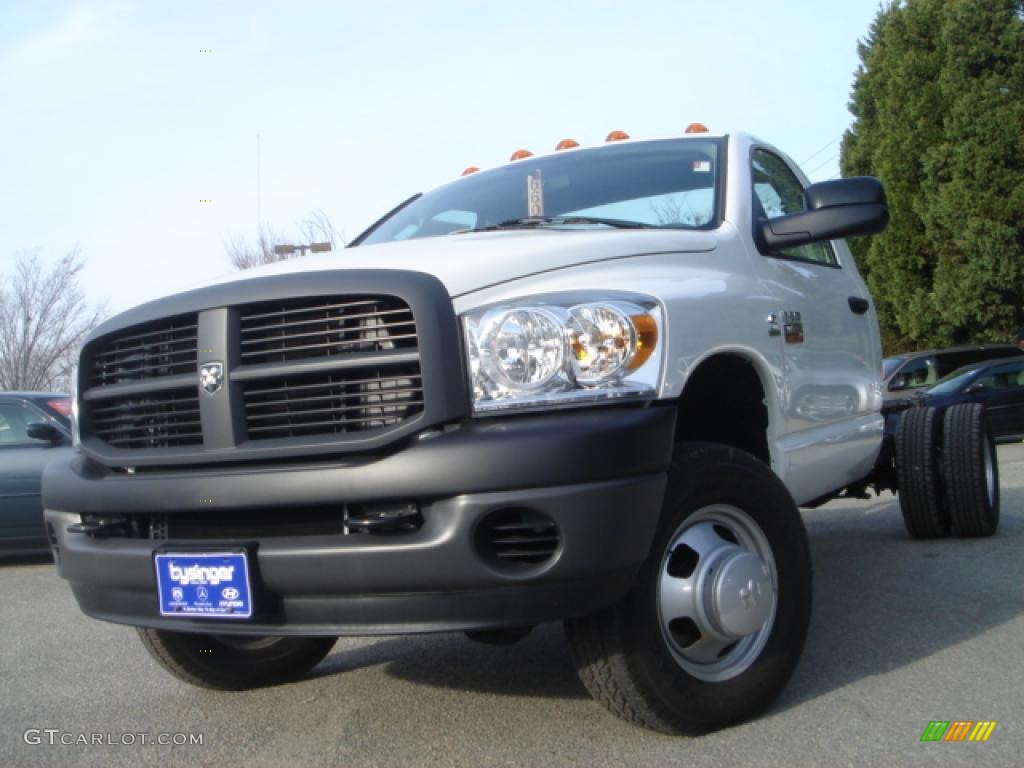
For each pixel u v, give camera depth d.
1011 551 5.88
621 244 3.41
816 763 2.97
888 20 29.02
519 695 3.76
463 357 2.95
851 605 4.84
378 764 3.16
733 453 3.36
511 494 2.78
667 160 4.46
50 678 4.44
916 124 27.22
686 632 3.28
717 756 3.04
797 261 4.44
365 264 3.20
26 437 8.62
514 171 4.86
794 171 5.18
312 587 2.92
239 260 24.83
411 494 2.81
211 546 3.03
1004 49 25.33
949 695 3.52
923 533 6.36
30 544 8.45
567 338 2.95
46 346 24.70
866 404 4.95
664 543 3.11
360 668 4.33
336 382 3.00
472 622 2.85
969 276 25.47
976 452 6.11
